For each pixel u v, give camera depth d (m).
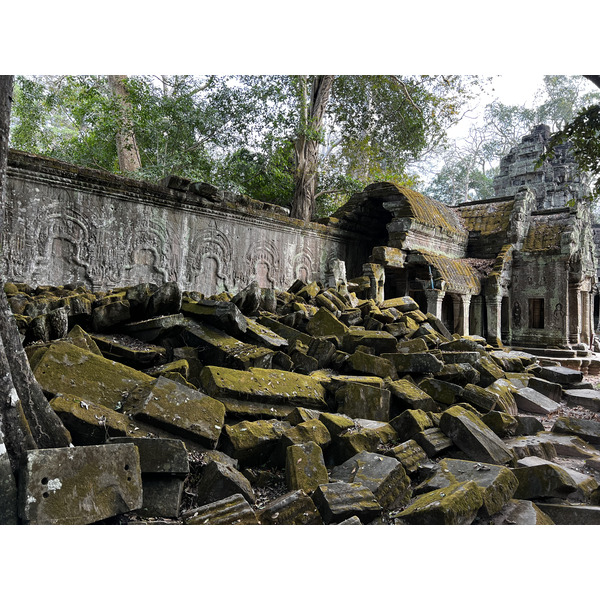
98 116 13.27
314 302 8.08
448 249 15.18
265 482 3.52
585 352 14.52
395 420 4.57
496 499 3.31
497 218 16.17
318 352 5.73
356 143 18.33
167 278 9.30
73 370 3.52
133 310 4.95
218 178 14.55
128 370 3.78
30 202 7.21
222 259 10.45
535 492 3.65
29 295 6.02
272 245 11.77
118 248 8.45
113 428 3.06
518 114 35.50
